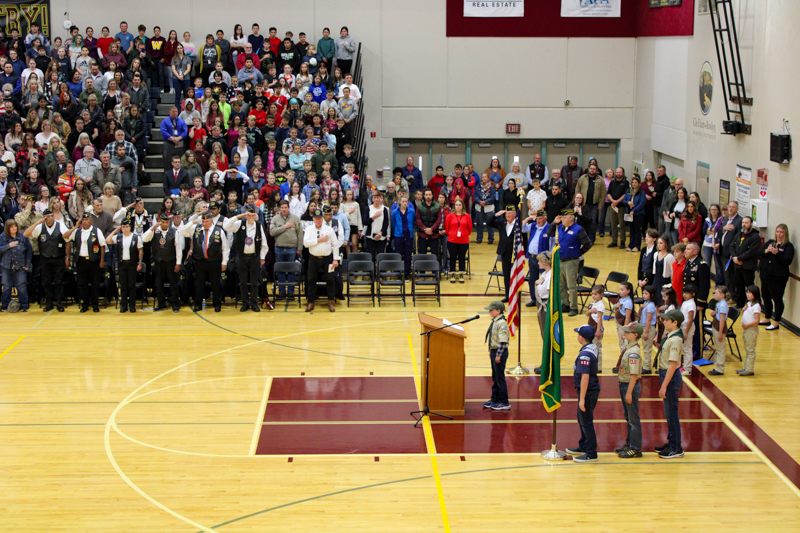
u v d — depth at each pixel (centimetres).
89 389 1357
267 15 2703
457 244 2059
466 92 2748
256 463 1098
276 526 935
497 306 1284
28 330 1677
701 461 1105
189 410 1276
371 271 1853
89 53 2558
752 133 1842
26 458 1109
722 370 1434
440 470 1080
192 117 2320
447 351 1252
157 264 1792
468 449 1145
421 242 2061
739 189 1922
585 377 1081
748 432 1196
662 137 2494
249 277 1834
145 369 1452
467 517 956
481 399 1334
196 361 1494
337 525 938
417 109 2758
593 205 2509
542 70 2739
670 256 1558
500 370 1274
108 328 1694
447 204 2195
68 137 2200
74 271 1884
